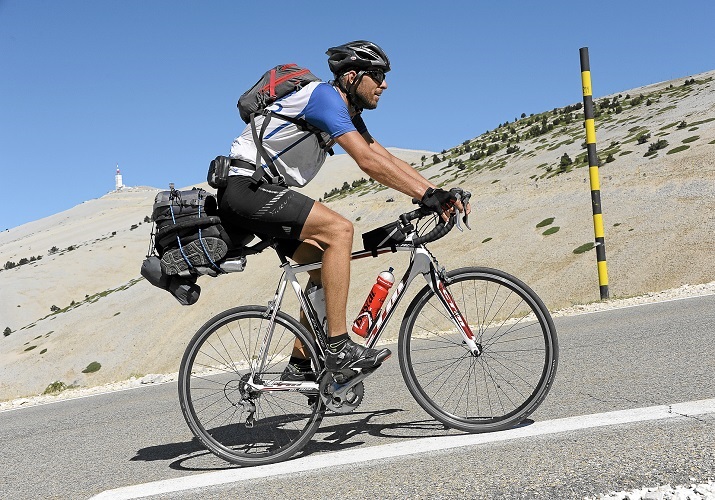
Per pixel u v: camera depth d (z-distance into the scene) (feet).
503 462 8.31
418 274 10.80
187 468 10.04
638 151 215.31
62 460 11.52
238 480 9.00
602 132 295.69
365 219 252.62
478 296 11.00
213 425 10.62
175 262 10.06
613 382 12.55
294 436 10.14
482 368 11.27
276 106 9.98
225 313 10.69
